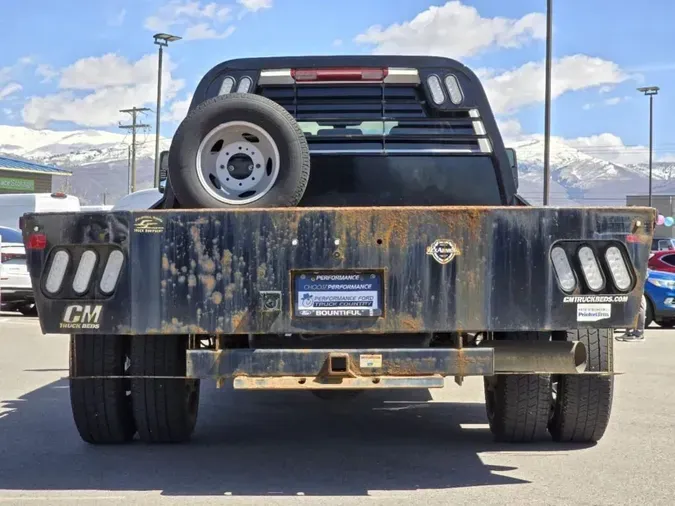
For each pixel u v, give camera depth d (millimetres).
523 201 6336
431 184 6441
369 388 4766
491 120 6496
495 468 5566
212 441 6438
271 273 4809
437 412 7734
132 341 5688
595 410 5824
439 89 6531
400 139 6527
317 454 6008
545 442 6219
